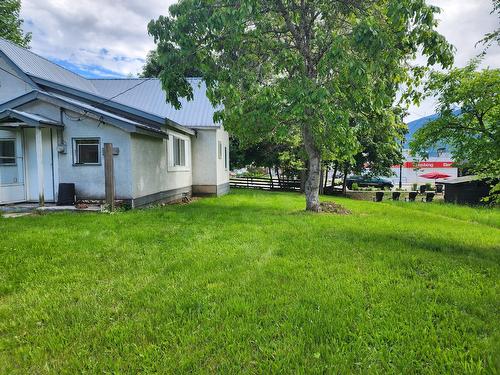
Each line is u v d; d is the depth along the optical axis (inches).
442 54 268.2
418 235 247.6
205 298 119.8
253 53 350.9
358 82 287.4
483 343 90.8
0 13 767.1
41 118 338.3
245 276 144.2
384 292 126.8
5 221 269.7
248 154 880.9
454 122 248.7
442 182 782.5
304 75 313.6
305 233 238.7
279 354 86.5
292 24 351.9
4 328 101.2
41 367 82.7
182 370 80.6
